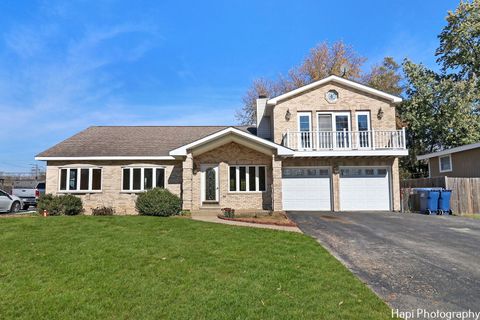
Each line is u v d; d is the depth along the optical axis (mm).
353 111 20641
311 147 20047
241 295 5871
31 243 9359
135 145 21094
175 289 6137
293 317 5059
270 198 19766
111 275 6852
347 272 7285
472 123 30125
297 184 20297
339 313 5207
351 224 13828
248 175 19906
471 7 30516
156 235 10500
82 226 11883
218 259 7996
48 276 6789
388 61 40281
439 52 33250
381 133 20203
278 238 10414
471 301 5898
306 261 7980
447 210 18000
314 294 5969
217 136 17453
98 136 22625
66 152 20125
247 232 11219
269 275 6930
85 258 7961
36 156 19719
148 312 5227
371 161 20281
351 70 38969
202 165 19812
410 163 33469
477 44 31078
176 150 17562
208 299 5695
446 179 18797
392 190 20078
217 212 17891
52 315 5133
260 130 23156
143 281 6531
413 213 18391
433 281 6906
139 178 20047
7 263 7586
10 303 5516
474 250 9461
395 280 6953
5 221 12930
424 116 31688
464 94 30453
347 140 20469
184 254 8383
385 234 11688
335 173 20172
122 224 12359
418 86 32406
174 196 16625
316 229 12555
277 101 20797
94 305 5465
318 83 20688
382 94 20547
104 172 19953
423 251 9312
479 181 18844
